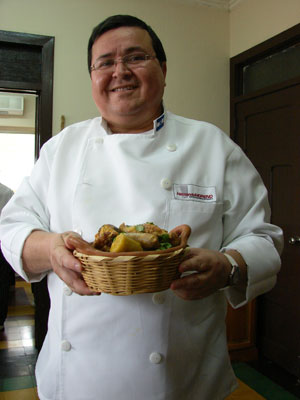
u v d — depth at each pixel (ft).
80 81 10.11
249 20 10.63
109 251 2.60
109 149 3.56
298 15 9.06
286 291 9.71
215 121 11.28
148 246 2.56
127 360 3.19
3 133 11.10
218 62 11.32
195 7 11.08
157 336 3.21
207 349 3.49
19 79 9.82
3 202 11.44
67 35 10.01
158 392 3.21
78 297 3.33
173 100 10.90
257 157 10.49
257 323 10.64
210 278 2.76
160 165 3.45
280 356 9.92
